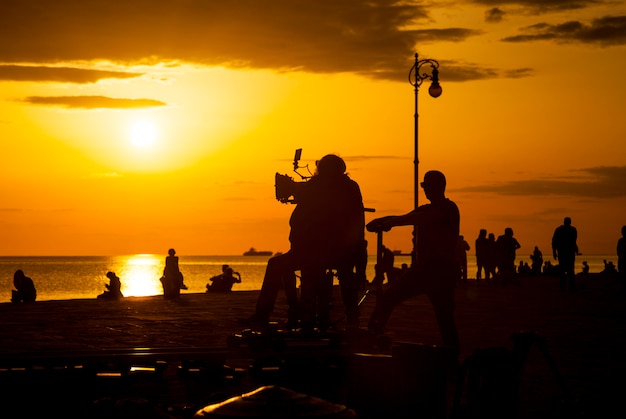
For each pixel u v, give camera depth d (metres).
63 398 9.92
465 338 15.27
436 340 14.88
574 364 12.20
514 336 8.22
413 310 22.20
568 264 31.91
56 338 15.17
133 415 7.56
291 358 10.51
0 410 9.27
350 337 11.16
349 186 12.05
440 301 11.20
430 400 7.68
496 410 7.78
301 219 11.98
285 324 12.25
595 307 23.31
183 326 17.39
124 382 10.29
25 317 19.91
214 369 10.59
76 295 79.88
